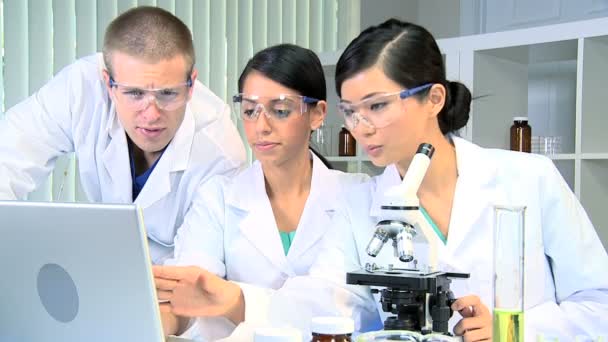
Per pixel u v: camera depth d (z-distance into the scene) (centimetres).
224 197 207
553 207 168
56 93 229
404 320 126
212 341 155
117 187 229
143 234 99
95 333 109
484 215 167
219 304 153
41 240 107
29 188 229
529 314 151
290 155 191
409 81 151
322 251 179
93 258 104
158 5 368
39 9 334
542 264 167
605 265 166
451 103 170
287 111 186
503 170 170
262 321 157
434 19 457
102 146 226
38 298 112
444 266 164
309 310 162
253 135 188
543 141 344
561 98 364
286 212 207
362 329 165
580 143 314
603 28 303
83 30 346
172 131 197
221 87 394
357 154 393
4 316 118
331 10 441
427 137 164
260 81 186
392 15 464
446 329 126
